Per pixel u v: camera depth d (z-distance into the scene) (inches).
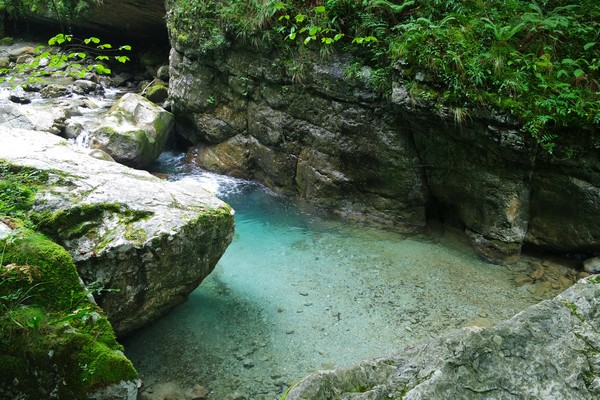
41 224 133.3
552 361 91.7
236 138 303.7
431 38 206.1
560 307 101.7
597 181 188.1
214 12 284.0
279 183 286.8
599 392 86.4
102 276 132.2
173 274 148.2
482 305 183.6
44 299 107.4
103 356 104.7
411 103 206.2
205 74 303.3
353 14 234.8
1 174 148.9
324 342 161.8
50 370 100.5
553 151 190.4
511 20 216.4
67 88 394.9
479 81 191.2
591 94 189.8
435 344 97.8
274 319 172.4
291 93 263.0
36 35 534.3
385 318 175.8
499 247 213.6
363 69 230.8
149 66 461.4
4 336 98.1
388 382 93.5
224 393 138.3
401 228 242.5
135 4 421.4
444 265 210.8
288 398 88.7
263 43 264.1
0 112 290.8
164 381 141.0
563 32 210.5
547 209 205.9
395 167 235.1
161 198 155.9
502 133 191.2
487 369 91.4
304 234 239.9
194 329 163.2
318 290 191.9
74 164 165.8
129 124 303.4
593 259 201.0
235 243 229.0
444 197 232.5
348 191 256.1
